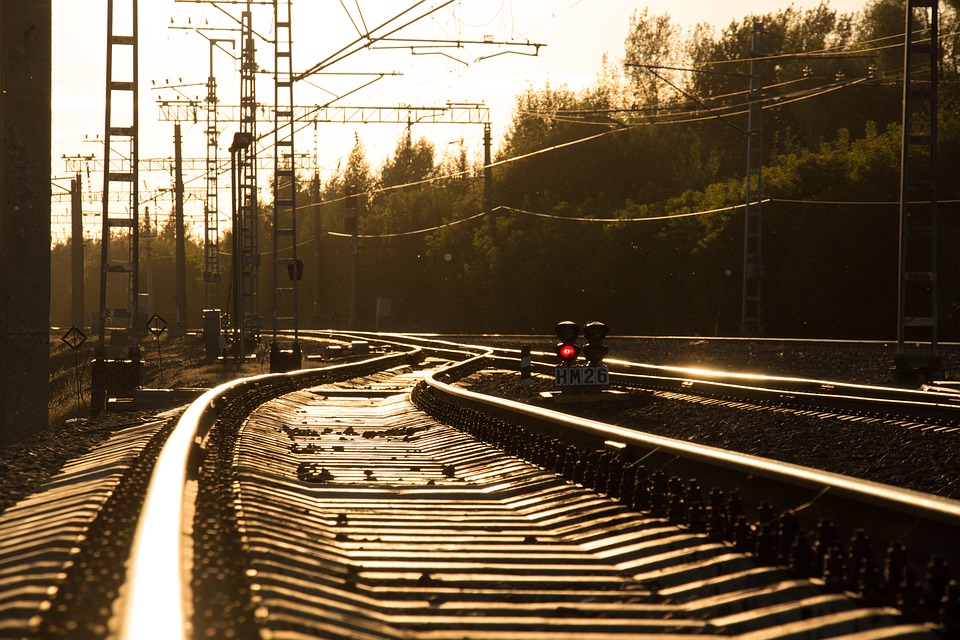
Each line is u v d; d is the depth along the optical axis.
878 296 117.94
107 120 50.91
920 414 30.00
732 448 27.69
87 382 87.81
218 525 11.74
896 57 149.88
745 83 197.12
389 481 19.28
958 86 135.88
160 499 10.85
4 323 32.50
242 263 87.00
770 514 12.11
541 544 13.80
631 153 190.50
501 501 17.27
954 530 10.26
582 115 195.12
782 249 129.50
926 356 49.25
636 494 15.13
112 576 9.17
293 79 76.44
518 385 51.81
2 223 33.00
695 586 11.02
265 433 27.03
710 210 137.00
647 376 48.47
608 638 8.85
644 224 156.12
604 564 12.61
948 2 140.12
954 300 109.31
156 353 127.44
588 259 163.88
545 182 193.12
